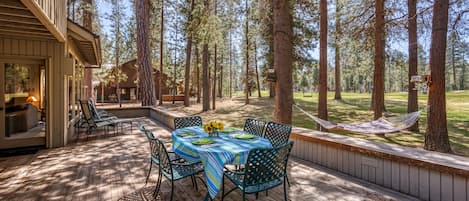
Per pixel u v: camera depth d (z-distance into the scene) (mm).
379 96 6844
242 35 16297
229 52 23766
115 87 25922
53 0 3445
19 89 4914
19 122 4902
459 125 8695
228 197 2711
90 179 3207
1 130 4582
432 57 4703
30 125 5102
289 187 2969
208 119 10898
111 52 21000
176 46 22109
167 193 2797
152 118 9602
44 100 5203
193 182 2965
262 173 2186
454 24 5867
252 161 2090
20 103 4930
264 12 8320
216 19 11141
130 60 24953
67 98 5289
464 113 11367
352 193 2801
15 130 4828
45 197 2693
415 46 7344
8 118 4695
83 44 5848
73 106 6309
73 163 3869
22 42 4598
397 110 12570
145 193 2797
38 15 2949
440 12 4559
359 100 18641
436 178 2543
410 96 7652
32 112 5152
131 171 3516
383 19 6883
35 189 2896
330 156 3621
